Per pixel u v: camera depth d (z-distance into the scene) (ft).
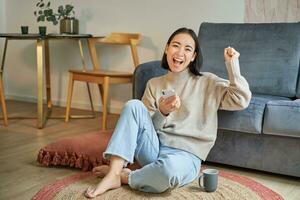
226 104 6.78
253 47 8.89
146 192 6.27
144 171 6.15
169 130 6.66
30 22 14.11
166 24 11.66
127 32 12.35
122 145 6.21
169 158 6.10
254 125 7.01
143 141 6.42
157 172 6.01
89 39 12.12
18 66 14.66
